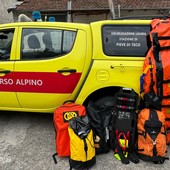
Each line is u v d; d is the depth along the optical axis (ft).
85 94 11.43
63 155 10.18
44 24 11.72
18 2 58.44
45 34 11.69
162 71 9.87
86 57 11.35
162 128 9.89
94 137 10.21
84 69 11.42
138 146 10.05
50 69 11.50
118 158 10.16
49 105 12.07
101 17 52.47
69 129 9.57
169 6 52.21
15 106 12.37
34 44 11.72
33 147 11.19
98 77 11.18
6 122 13.66
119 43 11.18
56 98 11.84
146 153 9.82
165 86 10.02
